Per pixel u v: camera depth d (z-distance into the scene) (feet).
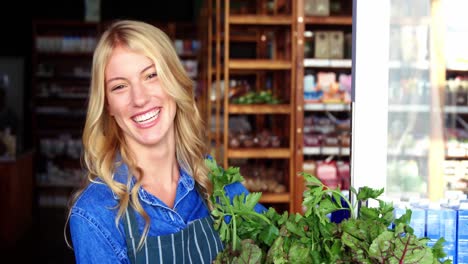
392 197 8.47
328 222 5.28
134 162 6.02
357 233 5.08
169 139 6.19
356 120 6.21
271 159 19.80
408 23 8.87
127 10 34.76
